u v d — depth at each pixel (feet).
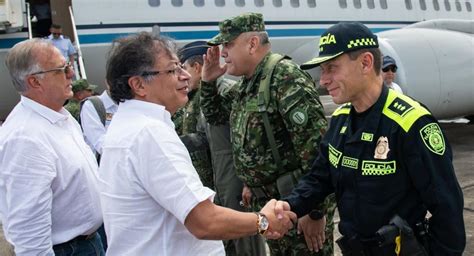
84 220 6.54
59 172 6.28
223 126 9.14
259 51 7.77
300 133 7.24
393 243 5.09
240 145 7.86
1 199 6.30
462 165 21.99
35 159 6.04
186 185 4.63
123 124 4.96
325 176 6.12
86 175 6.55
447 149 5.16
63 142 6.45
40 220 5.98
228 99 8.96
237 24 7.67
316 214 7.11
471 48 24.97
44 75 6.35
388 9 34.01
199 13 25.90
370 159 5.26
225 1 26.73
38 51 6.37
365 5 32.65
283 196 7.57
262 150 7.64
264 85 7.47
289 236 7.79
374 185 5.24
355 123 5.53
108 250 5.01
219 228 4.84
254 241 9.23
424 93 23.52
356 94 5.35
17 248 6.01
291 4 29.04
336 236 14.07
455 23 27.43
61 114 6.63
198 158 9.58
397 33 24.58
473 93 25.12
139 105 4.99
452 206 4.99
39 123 6.28
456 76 24.35
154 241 4.81
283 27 28.76
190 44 10.14
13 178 5.98
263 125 7.57
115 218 4.88
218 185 9.23
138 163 4.70
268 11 28.17
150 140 4.70
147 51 4.96
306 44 29.99
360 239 5.41
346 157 5.48
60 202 6.37
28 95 6.42
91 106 11.72
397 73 22.93
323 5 30.35
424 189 5.06
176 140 4.84
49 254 6.07
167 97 5.11
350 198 5.49
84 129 11.74
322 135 7.28
